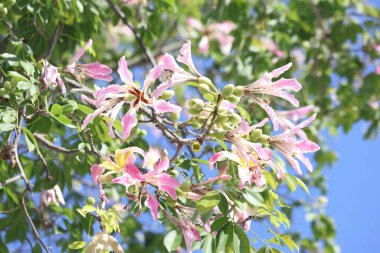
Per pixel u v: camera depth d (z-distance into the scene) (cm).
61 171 545
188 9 823
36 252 550
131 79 392
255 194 434
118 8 607
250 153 396
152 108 430
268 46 732
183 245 638
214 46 770
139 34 646
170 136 440
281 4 804
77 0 536
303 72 830
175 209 409
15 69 456
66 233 567
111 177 405
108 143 478
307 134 665
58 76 446
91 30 561
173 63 404
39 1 526
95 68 471
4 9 503
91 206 398
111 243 398
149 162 415
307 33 787
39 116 446
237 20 721
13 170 573
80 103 477
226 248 399
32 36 540
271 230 427
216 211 418
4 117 414
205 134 402
